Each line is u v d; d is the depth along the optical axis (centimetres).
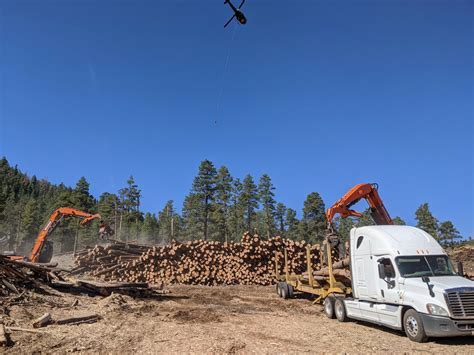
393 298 1014
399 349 838
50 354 735
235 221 6228
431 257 1058
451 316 880
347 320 1245
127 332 944
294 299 1781
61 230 6094
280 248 2331
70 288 1512
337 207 1523
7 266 1309
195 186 5622
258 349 809
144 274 2277
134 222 7206
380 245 1108
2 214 7231
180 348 804
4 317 978
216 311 1359
